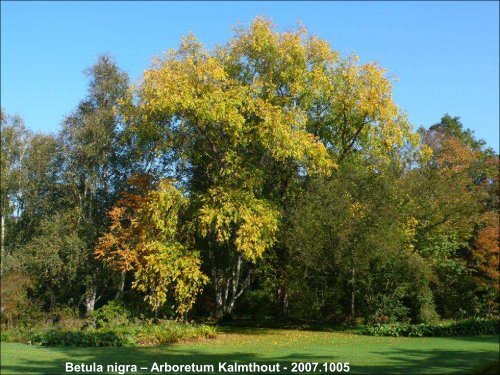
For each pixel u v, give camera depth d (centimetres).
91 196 3394
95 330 2064
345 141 2869
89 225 3206
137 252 2631
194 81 2408
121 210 2830
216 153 2645
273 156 2469
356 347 1883
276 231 2577
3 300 2530
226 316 3225
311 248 2442
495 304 3000
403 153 2780
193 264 2470
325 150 2520
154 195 2464
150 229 2545
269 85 2638
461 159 3594
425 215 2688
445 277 2908
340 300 2853
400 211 2538
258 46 2623
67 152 3388
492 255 2927
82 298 3206
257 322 3058
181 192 2531
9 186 3497
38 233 3422
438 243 2817
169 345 1945
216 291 3203
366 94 2645
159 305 2534
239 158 2508
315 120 2859
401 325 2420
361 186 2559
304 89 2667
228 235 2412
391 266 2577
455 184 2753
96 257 2869
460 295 3012
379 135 2753
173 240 2562
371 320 2633
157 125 2636
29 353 1630
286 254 2727
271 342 2064
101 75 3491
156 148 2678
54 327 2214
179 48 2559
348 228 2406
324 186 2456
